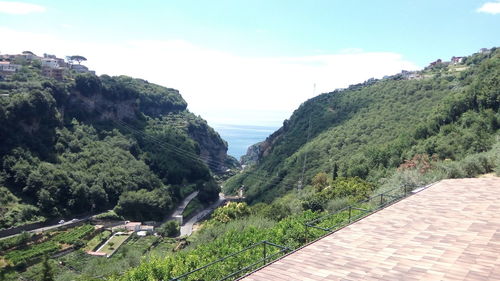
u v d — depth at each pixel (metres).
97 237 61.38
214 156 154.25
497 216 10.32
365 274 6.88
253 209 47.16
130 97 112.88
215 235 29.06
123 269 35.78
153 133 110.88
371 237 9.04
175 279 6.86
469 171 27.53
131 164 89.12
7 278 43.06
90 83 96.19
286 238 19.05
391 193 24.08
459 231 9.12
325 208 33.03
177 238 66.69
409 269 6.99
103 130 95.62
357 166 51.34
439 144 41.94
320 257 7.87
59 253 52.34
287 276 6.95
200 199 95.19
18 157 66.62
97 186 75.25
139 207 78.50
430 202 12.18
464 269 6.86
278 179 76.31
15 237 52.44
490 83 45.44
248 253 17.05
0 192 59.69
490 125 41.31
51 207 64.62
